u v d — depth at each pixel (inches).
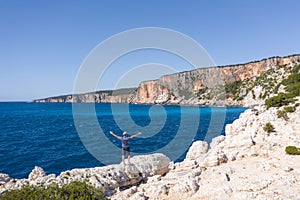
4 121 3472.0
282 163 602.2
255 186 479.5
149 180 604.1
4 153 1360.7
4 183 545.6
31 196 391.2
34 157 1263.5
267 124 974.4
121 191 546.6
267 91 5226.4
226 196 460.1
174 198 486.9
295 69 5191.9
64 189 416.5
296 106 1332.4
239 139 860.0
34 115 4603.8
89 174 561.6
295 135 885.8
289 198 411.8
